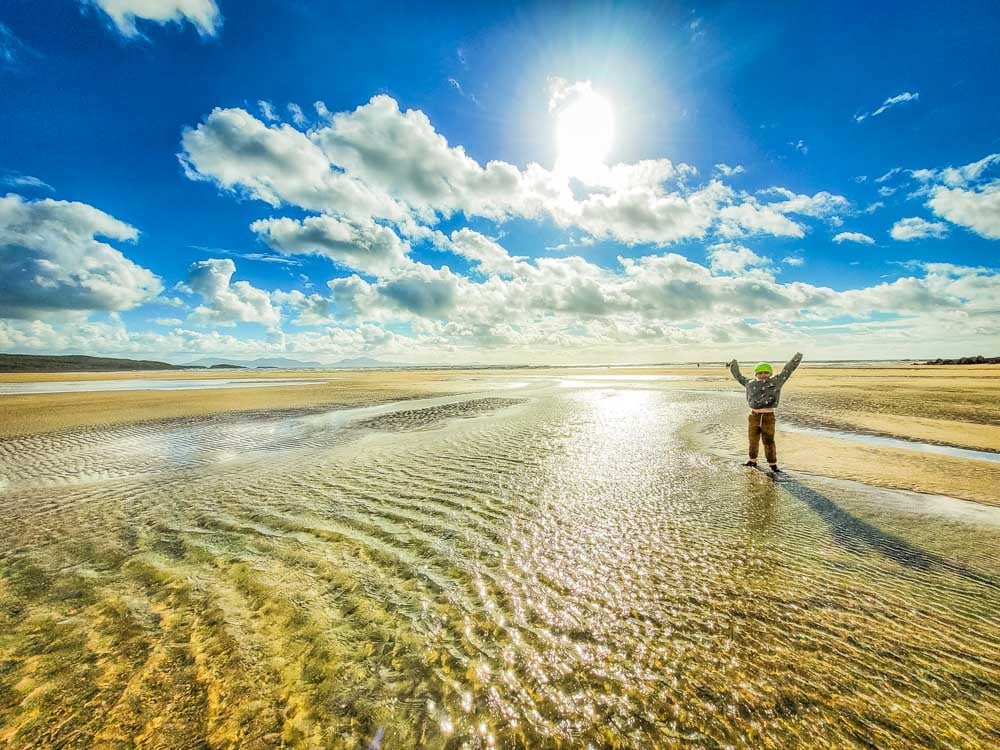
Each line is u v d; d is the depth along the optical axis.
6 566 6.75
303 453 14.80
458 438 17.19
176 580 6.27
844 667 4.39
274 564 6.75
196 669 4.41
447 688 4.16
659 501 9.62
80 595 5.88
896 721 3.75
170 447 15.99
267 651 4.69
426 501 9.66
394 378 72.81
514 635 4.95
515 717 3.84
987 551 7.07
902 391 34.34
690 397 33.72
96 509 9.34
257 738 3.61
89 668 4.43
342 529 8.10
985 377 51.47
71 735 3.64
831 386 40.06
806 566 6.55
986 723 3.72
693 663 4.46
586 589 5.94
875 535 7.74
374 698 4.05
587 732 3.69
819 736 3.62
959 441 16.27
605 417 22.91
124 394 39.41
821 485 10.81
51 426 21.17
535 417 23.00
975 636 4.88
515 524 8.30
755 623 5.13
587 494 10.13
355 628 5.10
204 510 9.19
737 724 3.74
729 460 13.47
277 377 82.25
